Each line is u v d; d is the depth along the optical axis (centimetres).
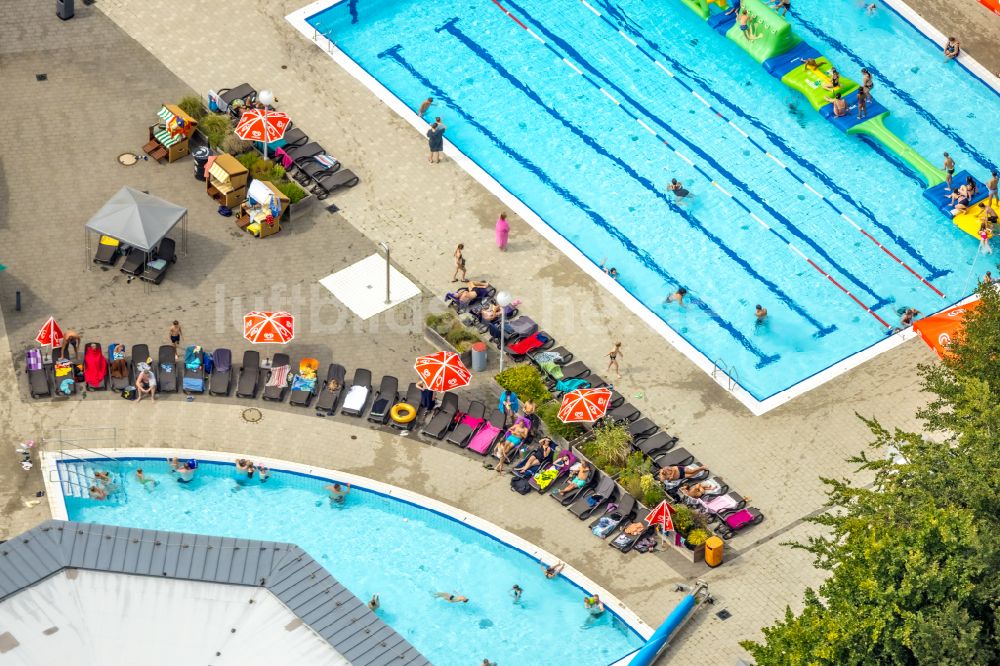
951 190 7956
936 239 7825
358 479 6612
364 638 4919
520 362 7112
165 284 7269
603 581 6322
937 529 5334
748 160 8144
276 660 4853
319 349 7088
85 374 6862
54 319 7088
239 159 7694
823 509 6575
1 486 6494
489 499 6588
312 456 6694
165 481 6594
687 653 6078
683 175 8056
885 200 7988
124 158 7750
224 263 7381
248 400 6881
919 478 5691
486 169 8000
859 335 7369
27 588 4978
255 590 5025
